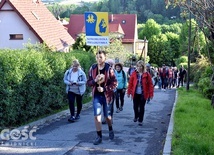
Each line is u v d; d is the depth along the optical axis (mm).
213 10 9242
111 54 44000
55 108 13188
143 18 93500
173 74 33469
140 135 9312
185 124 10148
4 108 9172
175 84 35062
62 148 7688
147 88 10602
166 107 15984
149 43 75500
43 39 25000
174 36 79438
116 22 66250
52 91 12320
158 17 90875
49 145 7922
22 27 25422
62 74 13367
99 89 7887
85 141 8383
